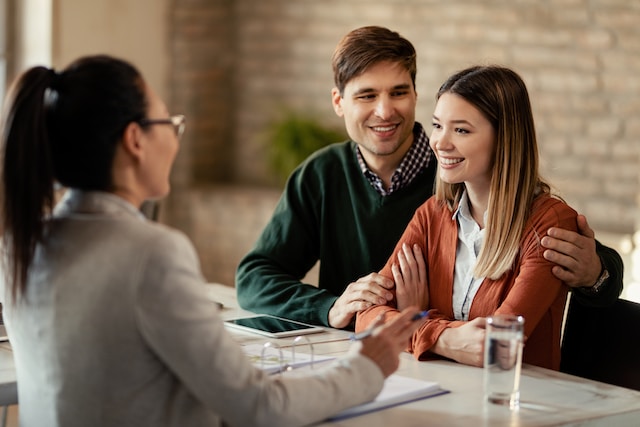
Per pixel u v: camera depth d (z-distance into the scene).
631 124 6.25
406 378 2.60
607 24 6.33
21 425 2.28
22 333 2.17
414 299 3.18
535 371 2.81
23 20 7.53
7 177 2.06
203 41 8.31
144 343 2.04
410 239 3.26
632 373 3.06
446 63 7.14
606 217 6.39
